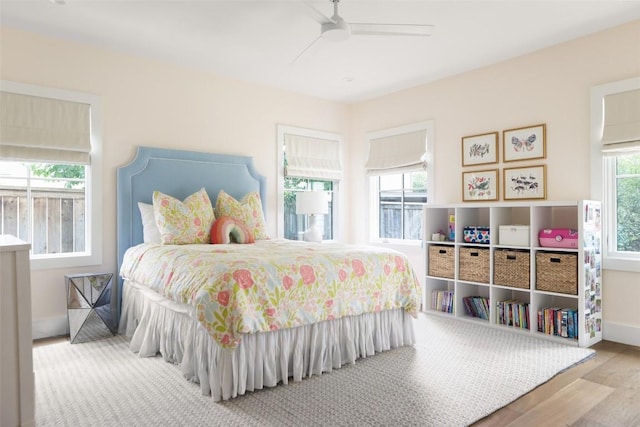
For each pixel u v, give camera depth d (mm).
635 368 2795
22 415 1896
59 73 3580
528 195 3924
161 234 3613
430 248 4398
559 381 2574
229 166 4535
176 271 2705
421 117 4891
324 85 4938
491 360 2910
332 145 5578
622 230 3453
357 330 2932
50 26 3361
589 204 3273
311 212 4785
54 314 3529
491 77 4230
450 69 4387
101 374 2641
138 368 2742
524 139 3959
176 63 4215
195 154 4309
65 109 3590
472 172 4371
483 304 3982
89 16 3191
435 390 2416
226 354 2293
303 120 5281
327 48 3818
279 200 5031
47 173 3768
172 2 2982
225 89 4598
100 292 3480
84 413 2131
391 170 5203
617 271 3373
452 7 3045
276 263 2549
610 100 3400
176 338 2736
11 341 1871
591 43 3514
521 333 3561
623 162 3449
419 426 2012
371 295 2943
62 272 3572
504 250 3777
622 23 3322
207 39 3631
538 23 3316
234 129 4668
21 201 3625
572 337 3305
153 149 4035
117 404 2230
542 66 3840
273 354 2467
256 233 4199
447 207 4227
